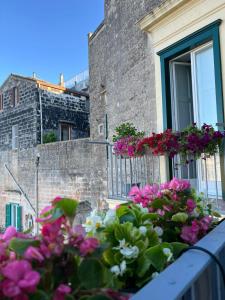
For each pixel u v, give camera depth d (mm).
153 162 5043
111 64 8852
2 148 21297
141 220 2045
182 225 2268
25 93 19469
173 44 5191
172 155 4387
